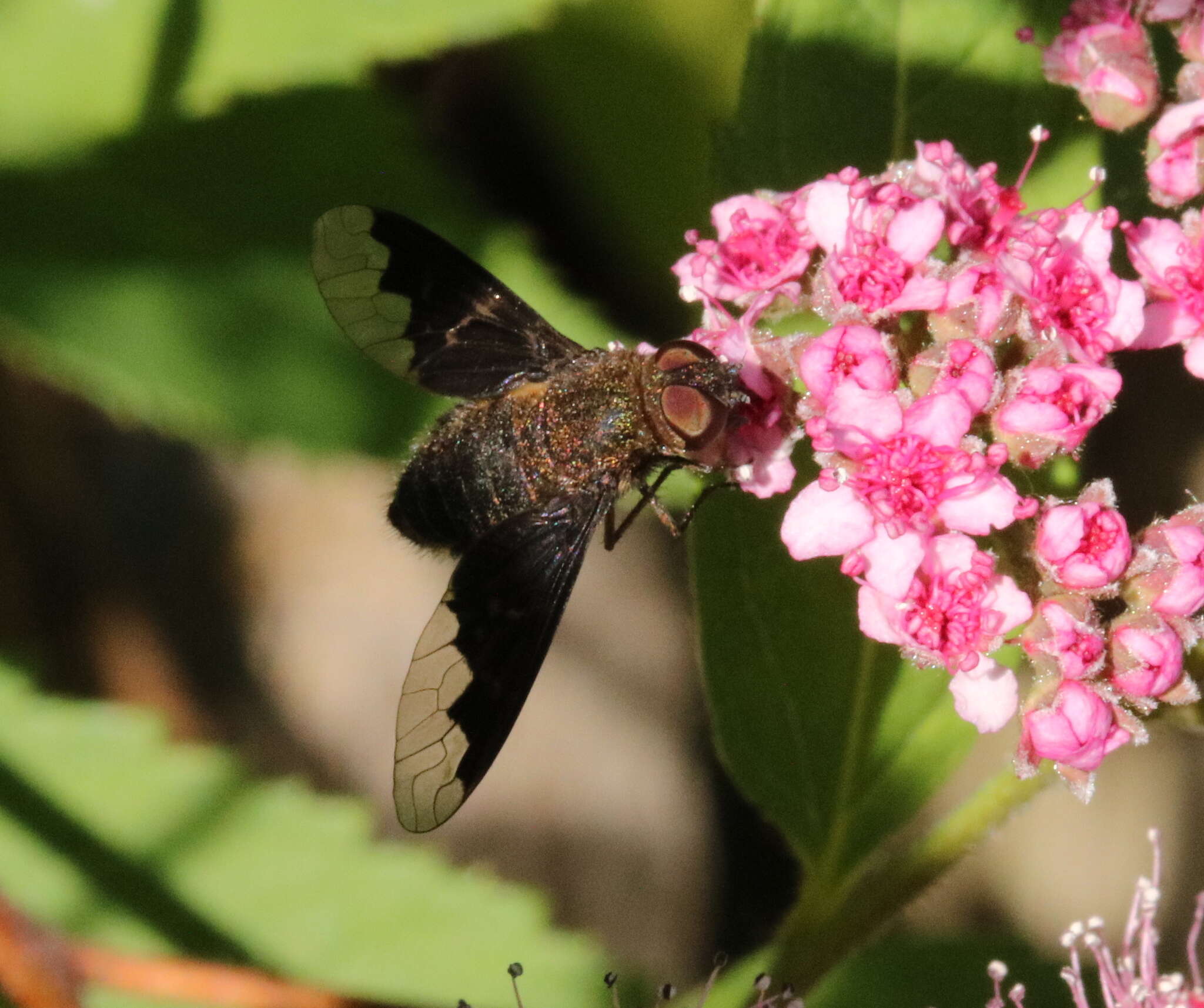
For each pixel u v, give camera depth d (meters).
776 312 0.23
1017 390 0.23
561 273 0.24
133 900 0.24
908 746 0.24
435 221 0.24
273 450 0.24
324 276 0.24
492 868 0.24
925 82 0.24
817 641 0.24
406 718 0.23
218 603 0.26
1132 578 0.23
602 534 0.23
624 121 0.25
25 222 0.24
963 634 0.23
